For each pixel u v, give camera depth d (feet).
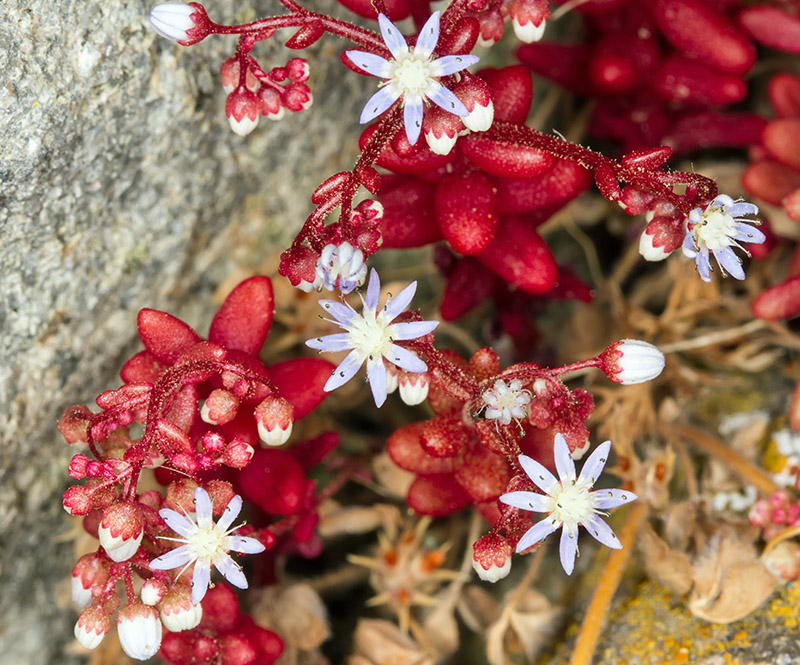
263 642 0.29
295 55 0.33
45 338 0.32
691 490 0.33
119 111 0.30
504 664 0.35
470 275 0.33
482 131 0.27
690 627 0.32
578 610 0.35
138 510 0.24
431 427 0.28
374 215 0.25
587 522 0.25
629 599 0.33
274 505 0.29
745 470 0.33
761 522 0.31
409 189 0.29
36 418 0.33
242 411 0.28
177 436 0.25
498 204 0.29
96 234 0.32
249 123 0.26
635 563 0.34
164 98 0.31
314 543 0.35
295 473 0.29
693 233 0.26
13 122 0.28
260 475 0.29
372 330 0.25
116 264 0.33
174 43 0.30
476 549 0.25
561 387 0.26
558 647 0.34
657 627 0.32
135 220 0.33
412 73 0.25
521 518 0.26
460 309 0.34
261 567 0.34
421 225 0.30
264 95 0.26
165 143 0.32
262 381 0.26
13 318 0.31
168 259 0.34
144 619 0.25
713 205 0.25
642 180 0.26
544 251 0.29
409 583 0.35
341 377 0.25
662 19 0.34
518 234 0.30
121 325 0.34
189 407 0.27
